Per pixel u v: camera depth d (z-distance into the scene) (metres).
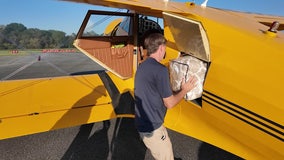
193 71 2.56
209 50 2.40
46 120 3.44
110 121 4.70
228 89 2.29
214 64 2.39
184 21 2.25
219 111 2.46
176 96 2.16
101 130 4.34
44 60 20.44
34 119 3.45
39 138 4.03
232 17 3.01
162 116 2.27
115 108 3.94
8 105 3.88
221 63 2.31
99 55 4.09
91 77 5.59
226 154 3.65
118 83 4.97
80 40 3.84
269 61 1.96
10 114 3.54
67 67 15.58
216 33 2.37
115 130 4.34
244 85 2.14
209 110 2.59
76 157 3.49
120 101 4.16
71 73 13.02
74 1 2.79
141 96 2.21
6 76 11.79
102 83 5.11
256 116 2.10
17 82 5.23
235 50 2.19
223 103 2.38
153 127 2.22
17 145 3.80
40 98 4.22
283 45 2.00
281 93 1.87
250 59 2.09
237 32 2.21
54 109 3.78
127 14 4.17
